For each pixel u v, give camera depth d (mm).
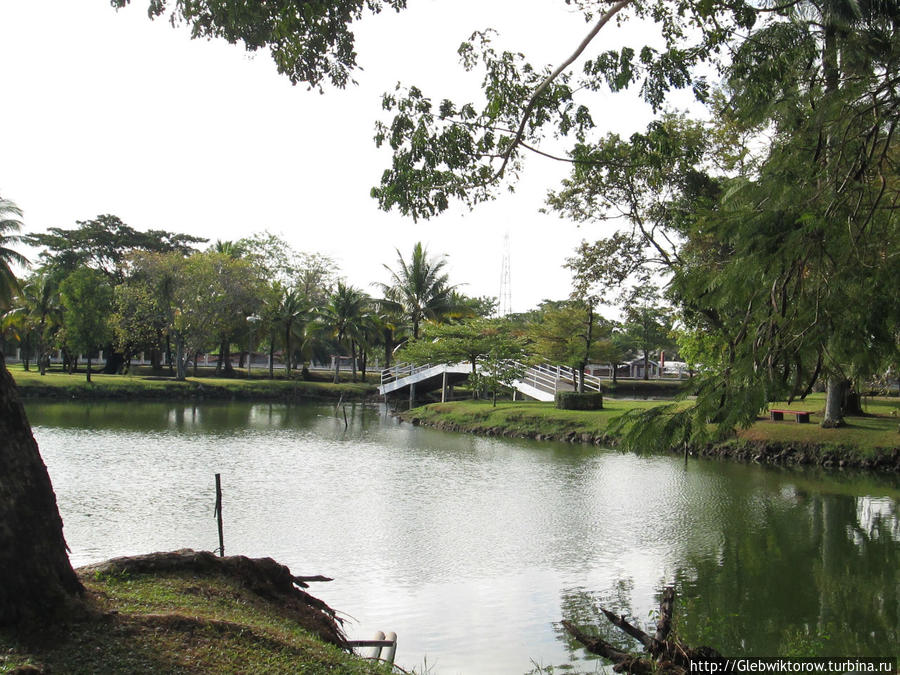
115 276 66312
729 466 24266
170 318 54656
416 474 22312
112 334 55656
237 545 13711
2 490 4953
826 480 21594
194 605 5996
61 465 22172
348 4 9336
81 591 5359
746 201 6941
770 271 6109
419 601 10852
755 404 6090
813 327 6059
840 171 6746
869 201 6586
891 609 10484
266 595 7184
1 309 45906
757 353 6262
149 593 6023
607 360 46844
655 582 11875
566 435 31234
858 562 12969
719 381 6480
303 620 7078
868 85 6910
